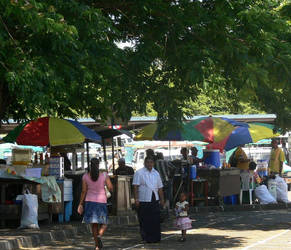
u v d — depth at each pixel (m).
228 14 12.73
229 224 15.72
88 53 12.29
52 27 10.59
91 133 15.97
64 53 12.02
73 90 12.52
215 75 13.69
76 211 16.33
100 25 12.05
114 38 14.39
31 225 14.10
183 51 12.98
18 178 14.60
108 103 13.85
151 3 13.27
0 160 18.28
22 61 10.94
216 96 17.45
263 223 15.82
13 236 12.49
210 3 13.83
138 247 11.77
